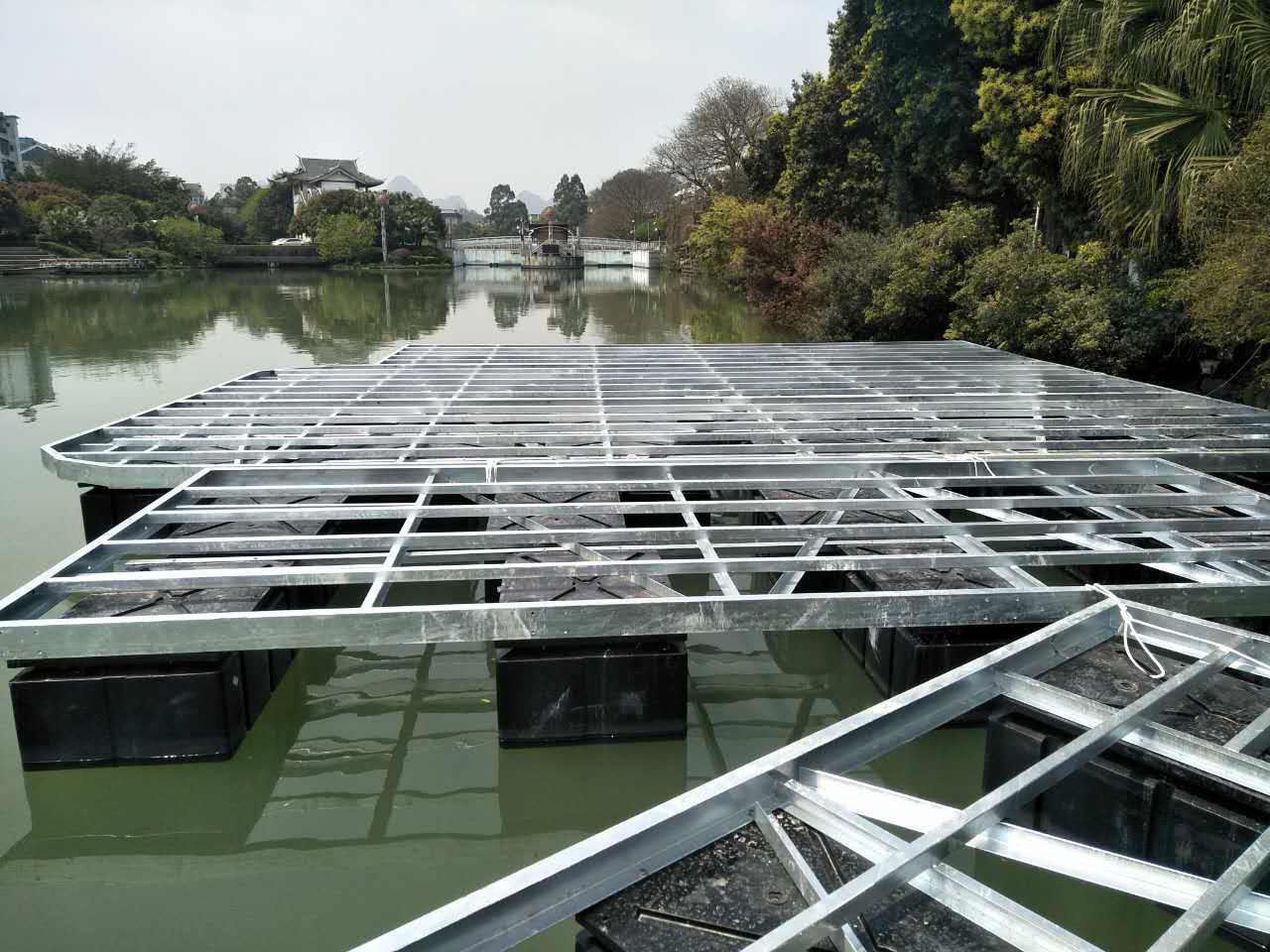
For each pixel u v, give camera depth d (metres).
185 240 48.62
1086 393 7.31
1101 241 11.38
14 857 3.02
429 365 9.11
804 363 9.32
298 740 3.65
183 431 5.80
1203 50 7.34
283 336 18.02
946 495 4.62
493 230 109.94
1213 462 5.14
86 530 5.54
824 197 21.19
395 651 4.42
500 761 3.48
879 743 2.35
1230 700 2.66
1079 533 3.86
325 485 4.28
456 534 3.69
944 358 9.79
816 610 3.31
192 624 3.08
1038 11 12.06
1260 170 6.25
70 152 54.44
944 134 14.87
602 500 5.20
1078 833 2.56
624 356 9.99
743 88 36.38
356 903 2.79
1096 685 2.74
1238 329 7.08
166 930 2.67
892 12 14.42
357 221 52.75
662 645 3.48
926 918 1.80
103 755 3.30
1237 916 1.77
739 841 2.01
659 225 56.84
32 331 18.11
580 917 1.77
